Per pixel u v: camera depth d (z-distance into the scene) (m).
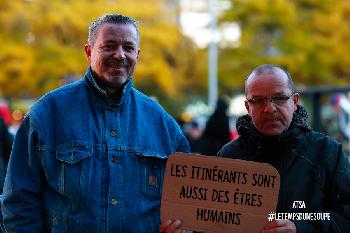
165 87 27.53
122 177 4.17
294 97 4.34
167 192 4.15
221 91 34.66
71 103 4.25
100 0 24.92
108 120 4.23
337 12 29.02
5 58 23.62
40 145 4.17
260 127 4.25
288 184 4.18
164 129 4.41
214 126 9.22
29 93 27.19
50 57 24.00
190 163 4.14
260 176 4.08
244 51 28.92
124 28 4.21
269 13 27.88
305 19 29.06
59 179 4.13
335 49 28.52
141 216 4.19
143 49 26.80
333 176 4.21
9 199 4.20
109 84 4.22
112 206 4.12
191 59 31.31
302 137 4.25
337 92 8.45
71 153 4.12
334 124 9.20
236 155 4.39
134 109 4.35
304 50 28.03
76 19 23.70
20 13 23.44
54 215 4.14
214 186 4.12
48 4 23.75
